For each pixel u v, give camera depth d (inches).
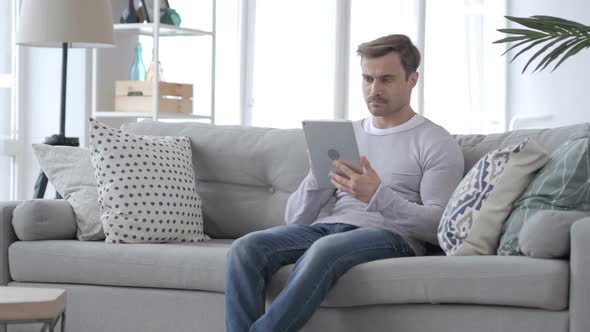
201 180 130.3
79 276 112.2
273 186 127.0
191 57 236.1
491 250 97.4
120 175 118.9
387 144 111.7
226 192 128.3
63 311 88.7
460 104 247.8
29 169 204.1
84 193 123.2
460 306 91.8
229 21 246.7
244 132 130.3
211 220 128.5
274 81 248.7
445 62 247.0
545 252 89.0
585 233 84.8
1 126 199.3
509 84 249.1
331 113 245.3
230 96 247.6
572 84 242.1
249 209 126.3
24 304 83.0
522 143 98.3
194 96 237.0
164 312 108.0
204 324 106.0
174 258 107.2
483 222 97.3
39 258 114.3
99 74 203.0
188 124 133.6
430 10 245.8
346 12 244.1
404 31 243.4
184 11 234.1
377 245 100.2
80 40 159.5
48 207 118.5
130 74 205.0
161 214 118.6
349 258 96.2
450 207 101.2
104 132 121.1
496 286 89.0
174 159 123.6
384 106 110.4
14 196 203.2
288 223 114.8
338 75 244.2
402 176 109.9
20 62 202.2
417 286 92.4
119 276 109.9
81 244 114.3
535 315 88.3
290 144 126.0
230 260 98.1
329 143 102.7
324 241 96.7
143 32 205.6
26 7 161.2
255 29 248.2
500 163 98.9
